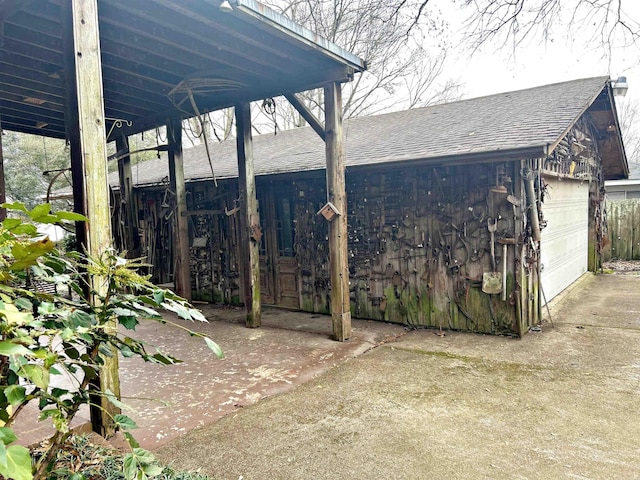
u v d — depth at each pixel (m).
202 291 7.87
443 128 6.44
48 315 1.34
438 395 3.34
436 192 5.34
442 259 5.34
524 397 3.25
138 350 1.57
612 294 7.02
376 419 2.96
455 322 5.29
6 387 1.13
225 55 4.23
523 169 4.77
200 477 2.04
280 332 5.36
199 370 4.02
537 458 2.42
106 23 3.44
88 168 2.41
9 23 3.40
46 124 6.68
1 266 1.23
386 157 5.49
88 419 2.74
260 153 8.52
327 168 4.78
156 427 2.89
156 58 4.41
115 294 1.60
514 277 4.87
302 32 3.77
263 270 7.17
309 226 6.52
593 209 9.16
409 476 2.28
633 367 3.81
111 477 1.87
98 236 2.43
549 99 6.36
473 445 2.58
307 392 3.46
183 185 6.94
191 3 3.21
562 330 5.09
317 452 2.54
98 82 2.48
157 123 6.46
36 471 1.40
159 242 8.56
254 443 2.66
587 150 8.25
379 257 5.84
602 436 2.64
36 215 1.19
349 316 4.96
